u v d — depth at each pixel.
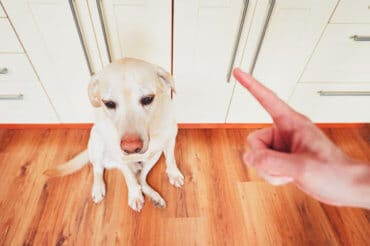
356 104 1.25
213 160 1.30
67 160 1.28
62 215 1.08
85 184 1.18
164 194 1.16
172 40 0.96
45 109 1.23
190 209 1.12
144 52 1.00
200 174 1.24
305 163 0.31
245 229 1.07
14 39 0.92
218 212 1.11
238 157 1.32
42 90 1.13
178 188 1.18
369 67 1.07
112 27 0.90
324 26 0.92
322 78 1.12
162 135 0.90
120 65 0.75
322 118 1.34
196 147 1.36
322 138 0.33
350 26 0.92
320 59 1.04
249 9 0.86
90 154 1.06
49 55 0.98
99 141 0.97
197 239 1.04
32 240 1.02
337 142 1.42
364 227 1.09
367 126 1.49
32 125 1.37
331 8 0.87
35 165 1.25
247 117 1.33
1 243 1.01
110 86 0.74
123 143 0.74
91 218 1.08
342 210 1.14
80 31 0.89
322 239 1.06
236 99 1.22
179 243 1.03
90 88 0.81
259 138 0.36
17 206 1.11
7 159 1.26
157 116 0.86
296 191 1.19
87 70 1.05
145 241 1.03
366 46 0.99
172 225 1.07
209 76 1.10
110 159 1.07
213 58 1.02
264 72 1.08
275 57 1.02
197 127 1.44
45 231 1.04
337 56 1.02
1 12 0.84
